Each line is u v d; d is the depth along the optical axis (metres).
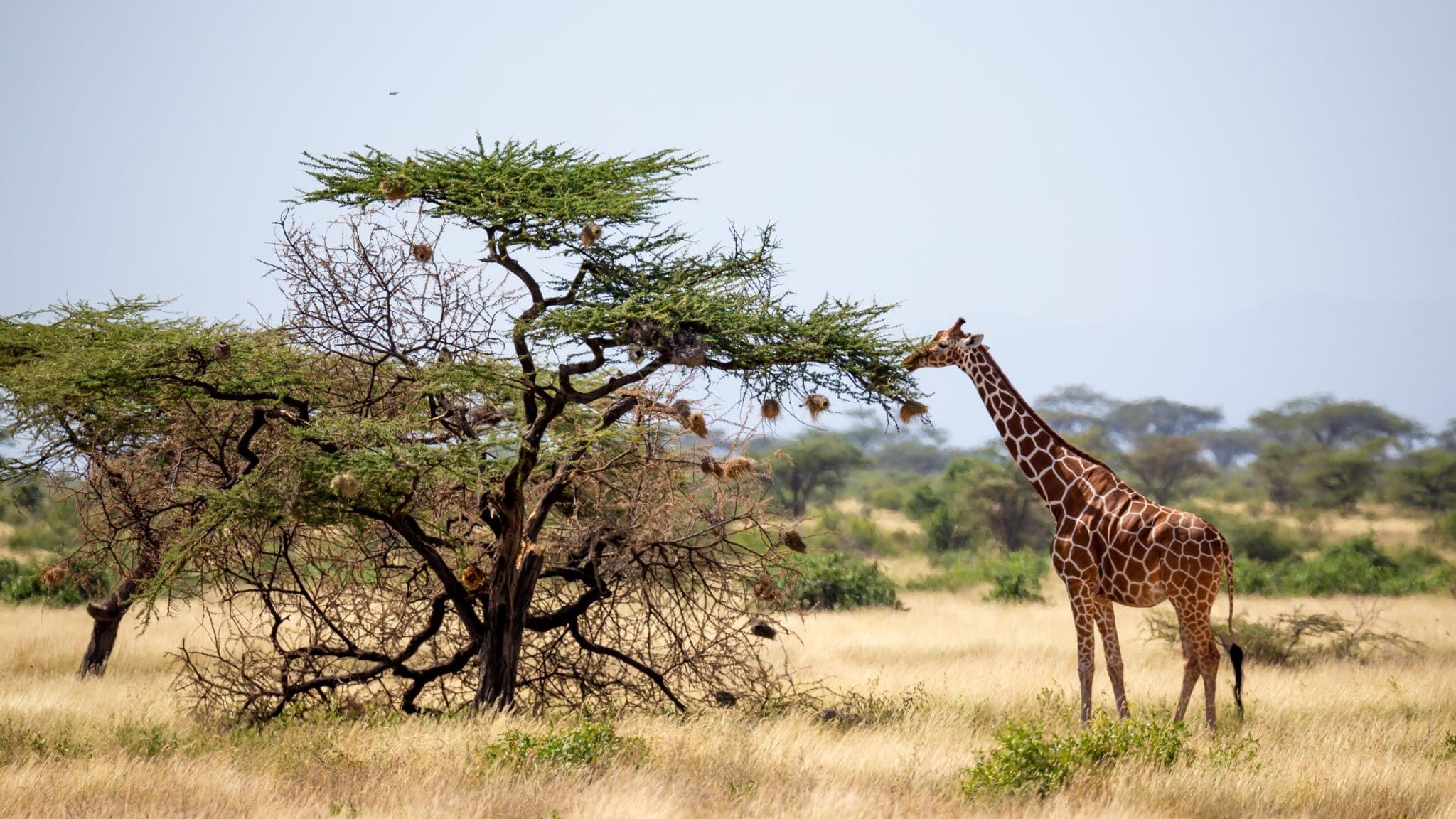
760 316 14.47
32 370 15.48
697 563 16.52
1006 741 11.48
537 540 16.05
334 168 14.66
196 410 15.56
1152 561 13.95
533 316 14.81
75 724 14.60
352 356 15.16
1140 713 14.78
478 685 15.93
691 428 14.12
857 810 10.16
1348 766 11.66
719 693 16.20
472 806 10.08
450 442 14.87
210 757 12.45
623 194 14.53
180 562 14.30
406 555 16.77
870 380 15.20
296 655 15.73
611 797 10.36
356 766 11.73
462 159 14.69
